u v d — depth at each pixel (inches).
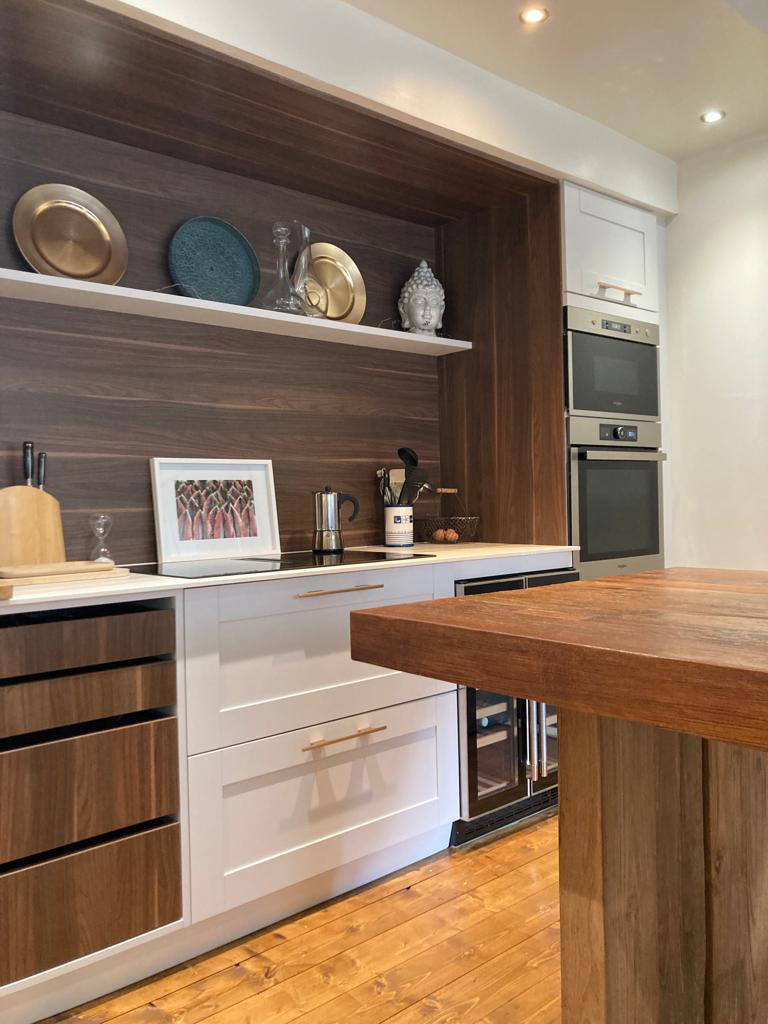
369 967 74.3
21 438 90.7
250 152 102.8
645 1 87.4
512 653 35.2
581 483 118.6
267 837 81.5
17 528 84.7
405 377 130.7
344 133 97.9
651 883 44.9
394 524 114.2
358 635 43.9
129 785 71.3
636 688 30.2
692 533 133.0
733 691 27.0
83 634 69.0
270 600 82.8
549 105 110.9
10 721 64.8
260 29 80.4
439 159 106.6
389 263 129.0
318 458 118.9
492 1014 67.1
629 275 126.2
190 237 103.3
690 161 131.2
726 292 127.3
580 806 42.2
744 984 52.2
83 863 68.3
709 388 129.9
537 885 89.6
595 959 41.8
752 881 53.1
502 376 125.0
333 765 87.6
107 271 94.6
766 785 55.1
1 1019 65.1
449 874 93.0
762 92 108.8
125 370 99.0
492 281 126.2
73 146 95.3
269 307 107.4
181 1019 67.3
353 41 88.2
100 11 71.8
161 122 93.7
